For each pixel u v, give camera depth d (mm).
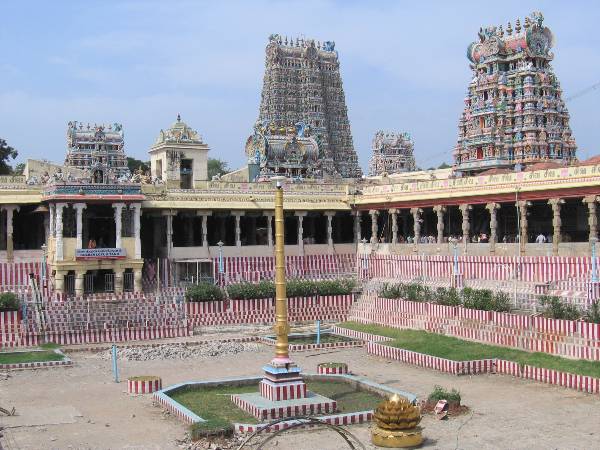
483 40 86188
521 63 82750
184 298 60875
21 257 66688
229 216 77375
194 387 38562
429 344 48688
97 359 48906
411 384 40250
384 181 90250
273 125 96188
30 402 36688
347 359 48812
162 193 69938
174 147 82688
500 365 42656
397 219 81938
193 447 28641
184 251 70312
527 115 81062
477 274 60094
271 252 75062
